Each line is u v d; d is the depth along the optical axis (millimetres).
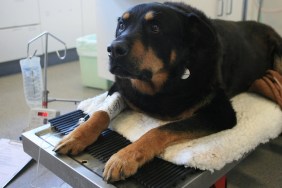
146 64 1034
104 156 991
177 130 1014
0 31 3172
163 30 1060
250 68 1441
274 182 1604
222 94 1148
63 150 986
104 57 2549
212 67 1130
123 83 1202
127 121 1157
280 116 1253
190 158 920
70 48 3826
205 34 1102
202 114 1094
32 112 1933
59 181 1671
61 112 2393
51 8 3494
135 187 854
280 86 1358
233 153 991
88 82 2945
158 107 1136
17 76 3340
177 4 1240
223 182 1252
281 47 1610
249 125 1115
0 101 2652
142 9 1112
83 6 3779
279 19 2166
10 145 1918
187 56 1112
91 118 1105
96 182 872
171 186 858
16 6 3211
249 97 1369
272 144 1898
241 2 2186
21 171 1747
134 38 1022
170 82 1104
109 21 2375
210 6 1997
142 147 931
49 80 3168
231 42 1340
